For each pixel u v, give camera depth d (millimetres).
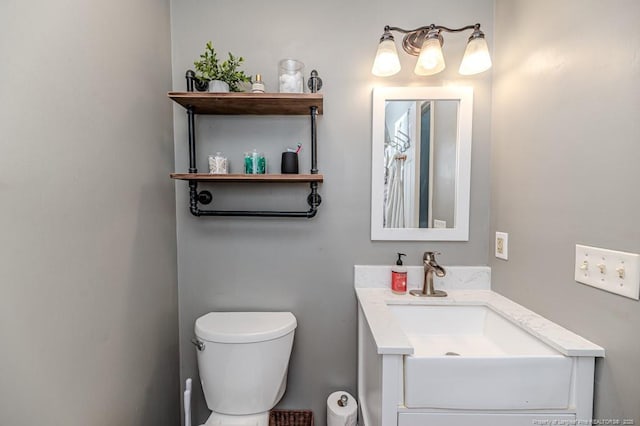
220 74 1075
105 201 815
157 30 1104
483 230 1240
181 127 1239
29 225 585
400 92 1201
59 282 659
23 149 570
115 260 859
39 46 600
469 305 1115
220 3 1212
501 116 1144
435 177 1230
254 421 1091
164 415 1151
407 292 1205
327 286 1271
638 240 620
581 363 719
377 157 1221
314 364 1285
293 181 1170
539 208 933
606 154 693
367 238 1256
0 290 534
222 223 1259
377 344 755
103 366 804
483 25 1197
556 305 861
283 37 1215
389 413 751
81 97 719
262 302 1273
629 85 636
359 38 1213
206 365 1091
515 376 723
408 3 1202
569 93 806
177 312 1263
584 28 753
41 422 613
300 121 1237
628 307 642
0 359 536
